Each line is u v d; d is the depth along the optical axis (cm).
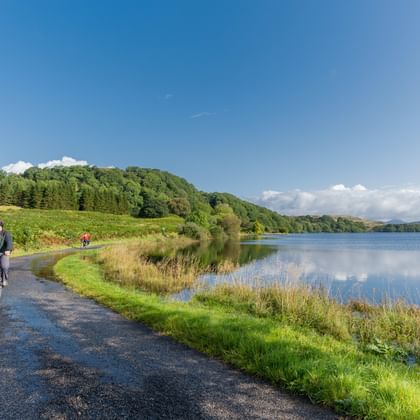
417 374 539
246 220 13538
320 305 993
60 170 17188
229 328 631
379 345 704
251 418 343
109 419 333
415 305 1117
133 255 2442
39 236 3200
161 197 14425
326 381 409
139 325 686
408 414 346
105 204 11338
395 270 2258
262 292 1154
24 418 331
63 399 371
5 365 463
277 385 427
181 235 6391
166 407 360
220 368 476
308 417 350
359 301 1211
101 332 629
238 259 2942
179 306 869
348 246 5228
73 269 1539
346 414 359
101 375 438
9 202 10100
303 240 7894
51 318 723
